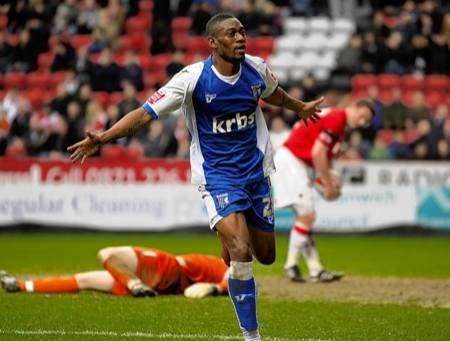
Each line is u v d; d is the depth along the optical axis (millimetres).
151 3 86438
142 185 62250
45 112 70312
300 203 36688
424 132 65000
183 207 61938
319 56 82312
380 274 40031
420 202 61125
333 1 86000
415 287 35438
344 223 61438
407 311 28906
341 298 32281
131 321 26516
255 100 23094
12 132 70500
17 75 80250
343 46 82688
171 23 80938
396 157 65625
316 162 36656
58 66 79000
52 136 68688
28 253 49125
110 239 58812
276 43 82688
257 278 38188
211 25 22719
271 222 23406
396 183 61219
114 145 69438
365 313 28453
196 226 61844
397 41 75625
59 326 25625
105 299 30781
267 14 81812
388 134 68562
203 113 22875
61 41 78875
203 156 23031
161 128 66438
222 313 28062
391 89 75250
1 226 63094
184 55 80250
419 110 68562
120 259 31609
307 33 83938
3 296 31219
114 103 73062
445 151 64625
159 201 62094
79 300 30453
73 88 72562
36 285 31953
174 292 32469
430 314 28312
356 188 61281
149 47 81375
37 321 26391
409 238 60406
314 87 69750
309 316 27812
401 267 43125
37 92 79125
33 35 80688
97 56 79500
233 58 22469
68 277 32156
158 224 62031
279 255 49812
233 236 22000
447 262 45625
